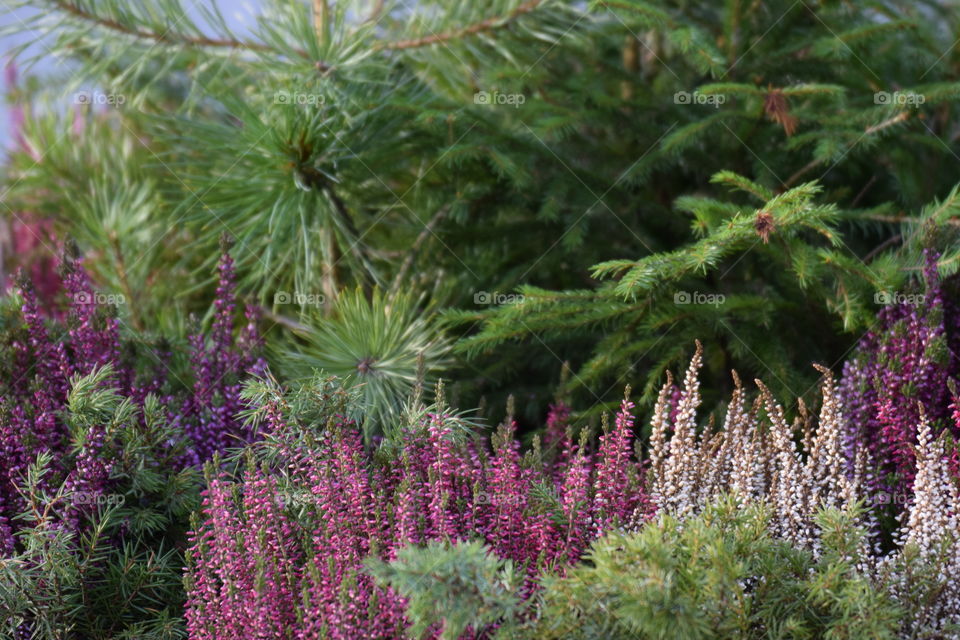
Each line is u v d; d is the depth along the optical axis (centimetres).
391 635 243
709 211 341
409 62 460
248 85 473
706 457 277
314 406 290
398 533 254
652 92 441
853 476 291
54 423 305
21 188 536
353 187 440
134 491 298
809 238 397
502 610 220
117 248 470
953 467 257
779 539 264
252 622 243
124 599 286
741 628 228
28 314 323
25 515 277
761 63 414
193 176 423
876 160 429
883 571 241
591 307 349
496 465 279
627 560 218
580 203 411
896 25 378
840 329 373
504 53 445
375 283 441
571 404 378
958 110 449
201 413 337
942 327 311
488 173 425
